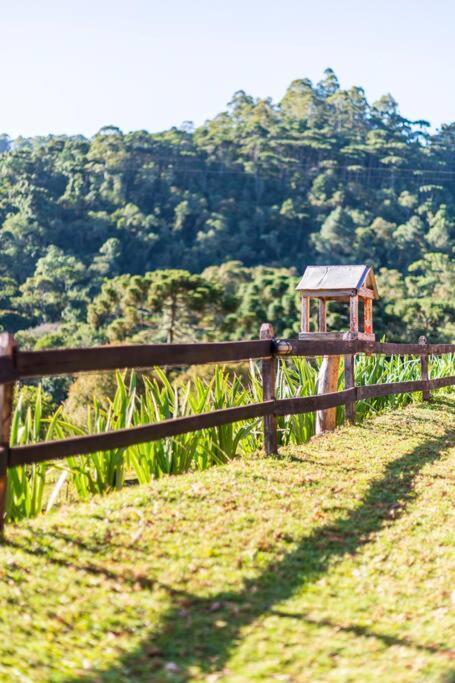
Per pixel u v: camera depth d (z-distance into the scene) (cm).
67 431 589
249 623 359
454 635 352
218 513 494
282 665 323
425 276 11438
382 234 13925
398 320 5644
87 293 11219
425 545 471
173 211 14838
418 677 313
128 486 579
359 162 17238
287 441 759
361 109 19825
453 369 1325
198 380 663
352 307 836
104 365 480
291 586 402
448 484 615
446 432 867
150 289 4675
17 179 15325
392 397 1027
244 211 14950
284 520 490
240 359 614
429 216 15400
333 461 666
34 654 325
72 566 404
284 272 8769
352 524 500
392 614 376
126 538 442
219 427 662
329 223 14012
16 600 364
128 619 358
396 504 550
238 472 597
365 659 330
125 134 15950
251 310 5334
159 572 405
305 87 19738
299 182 16088
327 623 362
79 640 339
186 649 335
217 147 16275
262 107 18588
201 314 4822
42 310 10488
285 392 805
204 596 383
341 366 924
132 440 500
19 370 427
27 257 13200
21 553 412
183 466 613
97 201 14825
